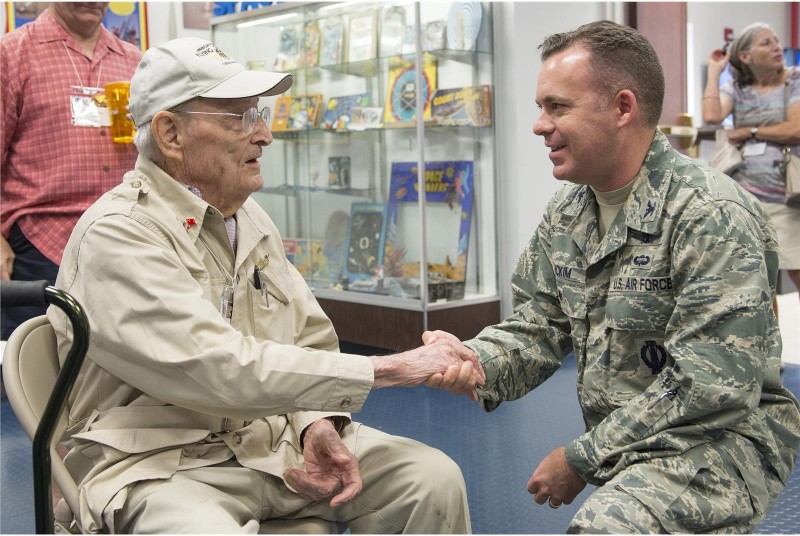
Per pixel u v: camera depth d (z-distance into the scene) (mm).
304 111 5570
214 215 1649
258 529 1486
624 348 1681
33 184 2920
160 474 1490
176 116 1604
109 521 1429
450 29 4785
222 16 5855
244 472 1577
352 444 1703
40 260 2922
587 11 5344
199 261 1608
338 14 5277
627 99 1609
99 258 1505
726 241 1532
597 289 1734
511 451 3369
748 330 1498
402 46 4789
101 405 1595
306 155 5609
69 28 2959
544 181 5145
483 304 5020
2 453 3488
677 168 1642
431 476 1616
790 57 7551
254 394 1464
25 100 2887
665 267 1610
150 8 5586
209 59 1604
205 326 1476
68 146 2902
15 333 1540
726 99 4523
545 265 1901
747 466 1531
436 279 4816
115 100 2922
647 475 1476
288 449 1673
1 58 2852
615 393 1692
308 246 5641
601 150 1631
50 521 1271
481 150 4996
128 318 1474
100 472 1491
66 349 1556
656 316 1628
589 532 1407
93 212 1569
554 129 1652
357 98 5199
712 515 1453
